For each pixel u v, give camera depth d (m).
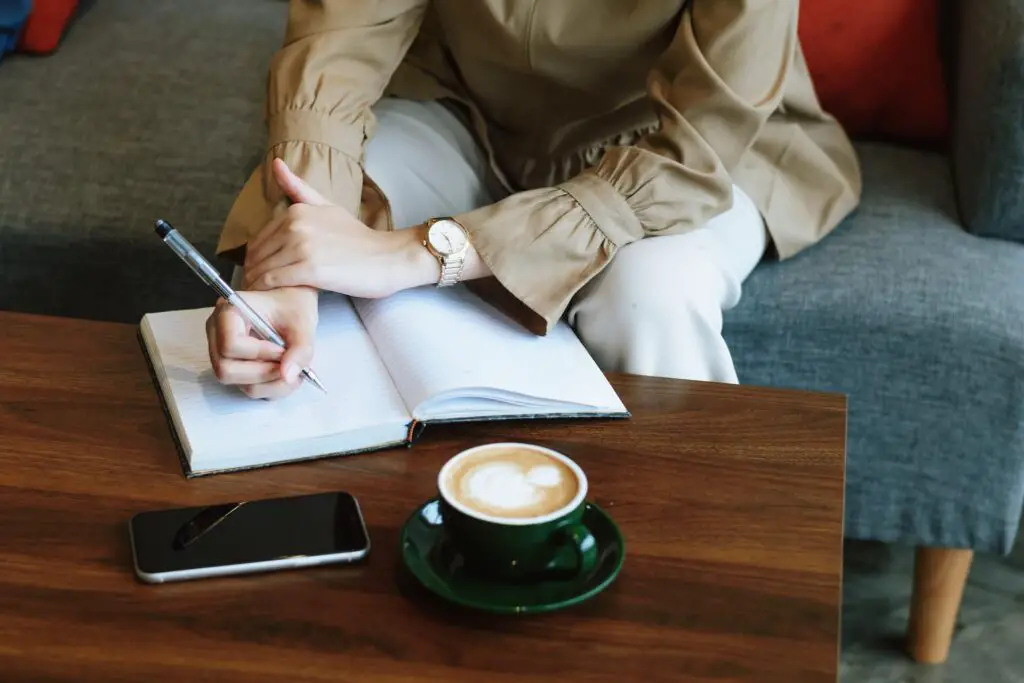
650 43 1.26
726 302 1.27
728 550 0.78
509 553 0.70
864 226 1.50
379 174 1.29
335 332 1.01
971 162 1.49
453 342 0.98
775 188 1.42
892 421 1.39
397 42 1.27
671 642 0.69
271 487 0.83
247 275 1.02
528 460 0.75
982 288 1.38
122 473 0.83
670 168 1.13
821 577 0.76
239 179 1.61
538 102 1.37
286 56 1.22
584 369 0.99
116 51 1.88
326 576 0.73
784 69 1.20
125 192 1.58
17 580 0.71
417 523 0.76
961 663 1.47
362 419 0.88
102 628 0.68
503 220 1.06
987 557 1.70
